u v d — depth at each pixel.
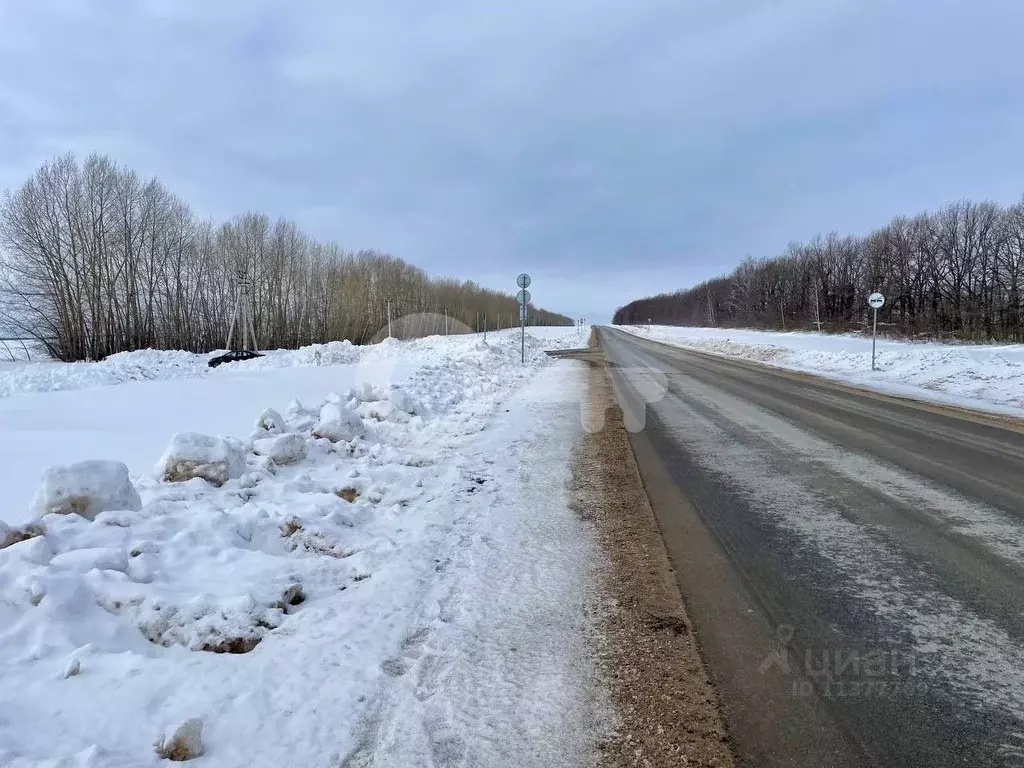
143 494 4.73
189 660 2.78
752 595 3.61
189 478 5.20
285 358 23.22
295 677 2.71
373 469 6.16
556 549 4.32
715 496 5.66
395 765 2.20
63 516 3.85
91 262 33.91
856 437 8.52
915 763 2.21
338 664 2.83
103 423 8.73
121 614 3.07
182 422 8.89
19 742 2.11
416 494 5.58
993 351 19.55
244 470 5.55
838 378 17.44
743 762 2.23
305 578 3.72
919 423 9.68
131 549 3.65
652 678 2.77
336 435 7.27
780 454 7.46
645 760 2.24
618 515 5.10
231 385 13.75
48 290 32.91
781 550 4.32
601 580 3.82
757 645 3.05
